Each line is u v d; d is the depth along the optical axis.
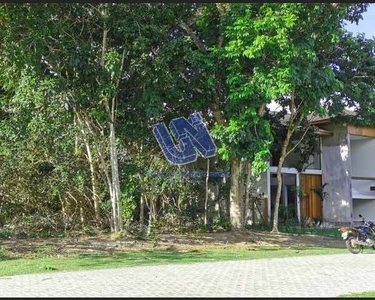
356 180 32.59
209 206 22.23
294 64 16.20
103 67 16.31
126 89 17.59
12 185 18.66
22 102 15.88
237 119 17.00
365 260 13.83
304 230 24.39
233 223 20.38
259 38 15.54
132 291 8.95
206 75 17.64
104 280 10.17
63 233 18.42
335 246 18.19
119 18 16.25
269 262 13.32
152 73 16.28
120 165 18.78
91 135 18.05
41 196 19.09
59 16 16.25
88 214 19.42
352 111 24.38
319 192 29.62
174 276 10.73
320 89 17.52
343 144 29.20
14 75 16.25
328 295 8.54
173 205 21.02
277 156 26.36
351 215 28.66
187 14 18.14
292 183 29.38
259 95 16.62
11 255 14.25
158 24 16.94
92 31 16.94
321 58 19.22
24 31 15.39
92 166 18.66
